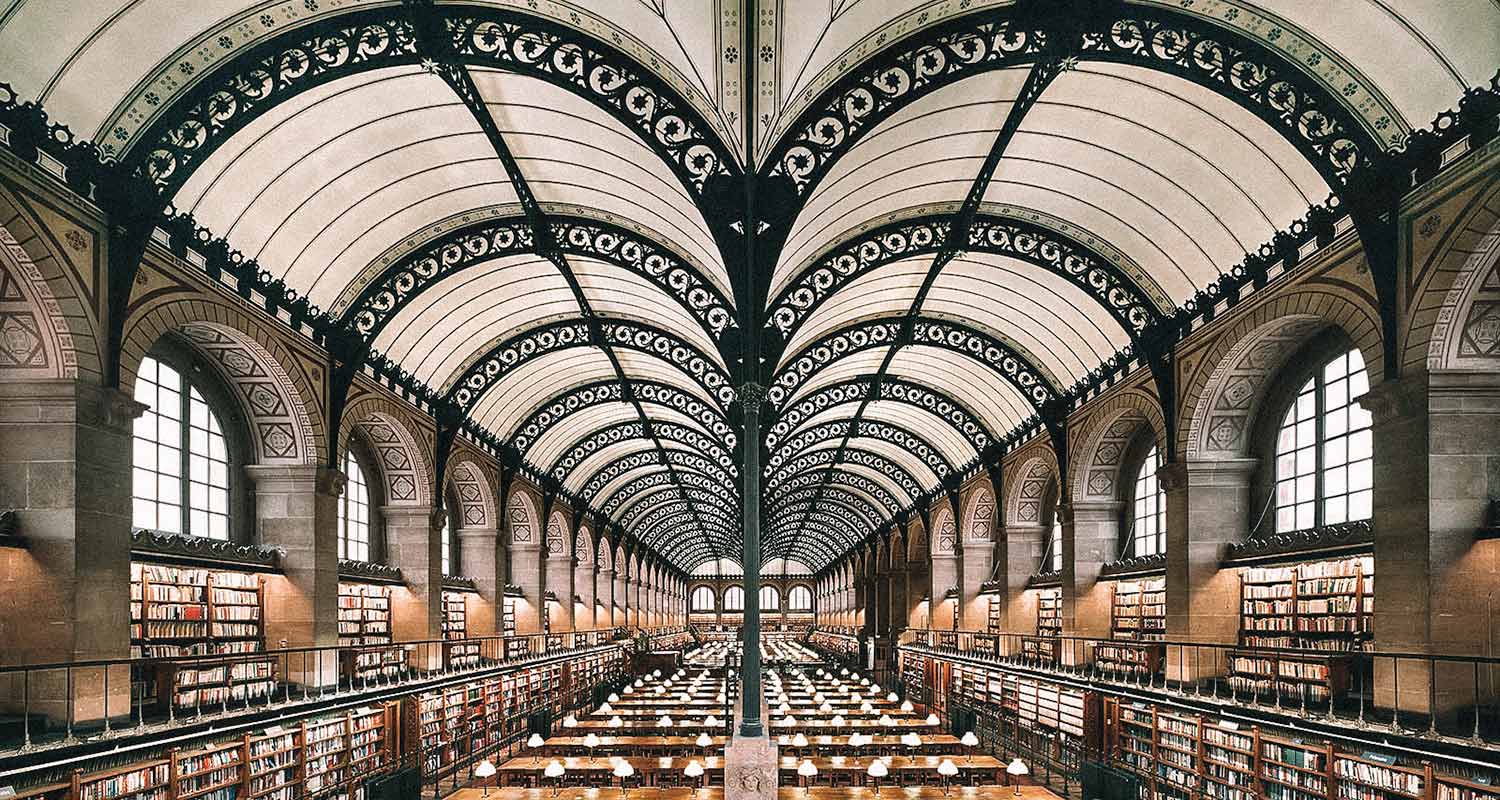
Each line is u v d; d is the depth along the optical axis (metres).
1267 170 14.57
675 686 36.31
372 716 19.80
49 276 11.52
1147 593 23.02
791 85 13.12
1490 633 11.36
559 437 37.03
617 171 16.80
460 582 29.92
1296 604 16.73
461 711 25.16
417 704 21.12
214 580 17.03
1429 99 11.62
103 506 12.46
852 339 24.83
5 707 11.61
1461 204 11.09
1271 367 17.77
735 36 12.34
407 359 23.42
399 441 24.70
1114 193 17.23
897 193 17.91
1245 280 16.48
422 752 20.95
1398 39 11.28
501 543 32.06
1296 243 14.71
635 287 22.98
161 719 13.74
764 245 14.12
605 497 49.38
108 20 11.23
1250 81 12.49
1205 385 18.17
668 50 12.65
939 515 43.50
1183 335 19.03
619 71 12.98
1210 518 18.72
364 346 19.80
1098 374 23.72
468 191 18.06
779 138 13.73
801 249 19.03
